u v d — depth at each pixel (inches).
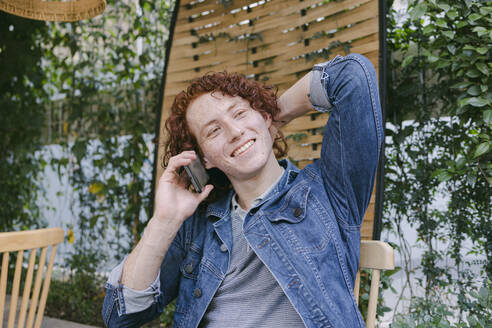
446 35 68.1
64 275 123.0
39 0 79.8
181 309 40.1
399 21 81.2
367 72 37.0
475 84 68.5
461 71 69.4
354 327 35.4
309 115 78.4
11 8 78.4
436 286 75.7
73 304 114.3
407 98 80.2
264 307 36.3
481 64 66.9
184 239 42.5
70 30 122.3
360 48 71.1
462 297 69.8
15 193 134.0
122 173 110.4
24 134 132.5
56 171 123.2
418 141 78.3
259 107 38.9
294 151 80.1
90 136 118.3
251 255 38.1
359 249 39.2
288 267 36.0
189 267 41.1
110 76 117.0
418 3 73.6
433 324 66.1
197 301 38.7
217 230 40.3
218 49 90.1
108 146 112.7
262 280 37.1
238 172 37.9
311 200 38.7
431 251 76.8
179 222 37.2
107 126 114.7
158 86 108.6
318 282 35.4
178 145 41.5
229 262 38.7
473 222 72.8
